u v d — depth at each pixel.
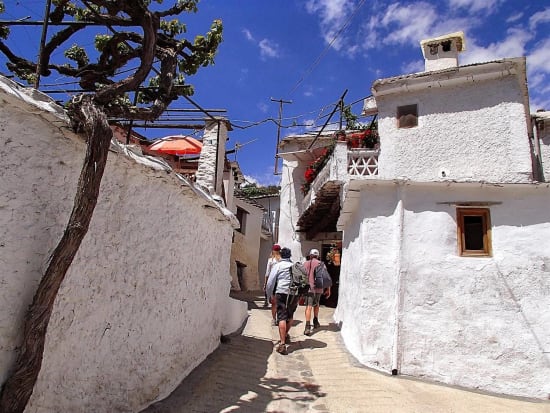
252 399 4.66
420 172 10.05
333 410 4.59
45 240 2.70
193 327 5.34
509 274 6.59
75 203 2.67
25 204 2.56
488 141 9.72
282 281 7.36
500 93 9.88
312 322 9.77
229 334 7.61
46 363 2.71
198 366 5.48
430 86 10.43
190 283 5.19
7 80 2.53
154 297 4.14
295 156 16.08
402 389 5.50
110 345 3.41
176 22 5.69
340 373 5.99
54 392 2.78
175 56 4.82
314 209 12.69
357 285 7.36
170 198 4.43
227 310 7.50
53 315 2.76
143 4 4.16
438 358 6.39
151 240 4.06
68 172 2.89
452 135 10.04
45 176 2.71
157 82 6.12
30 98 2.58
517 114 9.62
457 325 6.48
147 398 3.98
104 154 2.80
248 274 18.39
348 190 7.51
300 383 5.47
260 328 8.56
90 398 3.15
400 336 6.55
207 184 10.48
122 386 3.57
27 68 5.39
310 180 14.12
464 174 9.70
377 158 10.56
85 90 5.61
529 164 9.28
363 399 4.98
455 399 5.32
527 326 6.36
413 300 6.70
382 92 10.82
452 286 6.66
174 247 4.62
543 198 6.83
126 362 3.64
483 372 6.24
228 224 6.91
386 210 7.22
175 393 4.48
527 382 6.12
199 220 5.40
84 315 3.08
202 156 10.80
